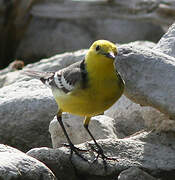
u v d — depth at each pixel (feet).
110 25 86.79
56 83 38.01
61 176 37.42
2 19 83.46
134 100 39.63
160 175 37.63
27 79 55.52
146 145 39.27
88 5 75.25
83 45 85.66
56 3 79.10
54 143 44.09
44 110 46.09
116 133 44.29
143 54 39.01
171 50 43.75
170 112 37.73
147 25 87.04
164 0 68.90
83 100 35.86
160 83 38.09
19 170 33.50
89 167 37.45
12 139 46.37
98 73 35.29
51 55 86.17
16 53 87.35
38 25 88.74
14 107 46.44
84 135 43.16
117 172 37.37
